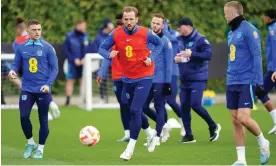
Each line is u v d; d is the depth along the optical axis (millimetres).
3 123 40344
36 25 27891
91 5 52438
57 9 52188
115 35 27781
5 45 48312
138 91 27734
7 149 31078
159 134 31781
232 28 25391
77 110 46469
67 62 48250
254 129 25484
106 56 27812
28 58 27953
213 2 53656
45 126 28469
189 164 26938
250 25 25094
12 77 28031
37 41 28031
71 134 35812
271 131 35375
